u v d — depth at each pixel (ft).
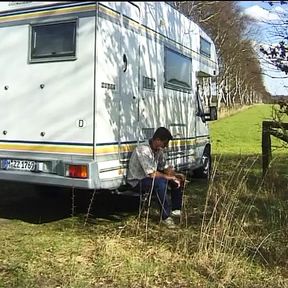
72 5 19.15
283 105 21.57
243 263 15.58
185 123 28.37
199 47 30.40
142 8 22.02
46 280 14.32
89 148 18.93
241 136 76.18
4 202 25.72
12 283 13.97
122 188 21.17
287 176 27.07
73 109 19.27
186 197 26.08
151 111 23.22
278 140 31.35
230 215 18.20
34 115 20.20
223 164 34.91
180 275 14.84
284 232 17.80
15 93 20.67
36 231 19.76
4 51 20.88
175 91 26.45
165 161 22.68
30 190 29.01
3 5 20.66
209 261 15.52
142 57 22.13
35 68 20.13
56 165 19.13
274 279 14.62
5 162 20.51
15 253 16.72
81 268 15.19
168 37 25.13
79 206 24.84
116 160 20.16
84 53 18.98
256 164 38.17
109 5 19.39
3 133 20.97
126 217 22.21
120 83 20.33
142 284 14.16
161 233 18.95
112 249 16.66
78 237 18.83
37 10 19.93
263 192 25.61
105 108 19.33
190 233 18.13
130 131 21.20
